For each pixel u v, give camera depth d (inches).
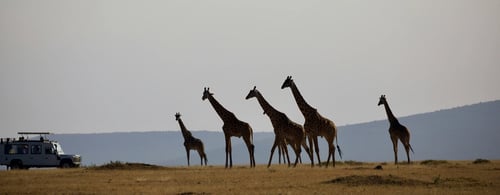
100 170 4480.8
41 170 4618.6
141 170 4468.5
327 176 3671.3
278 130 4598.9
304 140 4638.3
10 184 3459.6
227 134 4739.2
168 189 3129.9
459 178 3430.1
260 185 3260.3
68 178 3784.5
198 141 6117.1
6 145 5497.1
